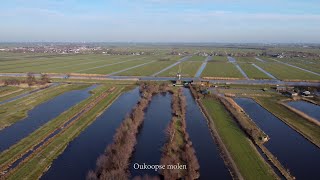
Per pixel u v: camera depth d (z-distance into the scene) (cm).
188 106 10456
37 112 9362
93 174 5206
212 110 9794
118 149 5850
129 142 6369
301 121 8862
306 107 10712
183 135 7331
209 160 6172
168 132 7294
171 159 5769
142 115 8625
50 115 9050
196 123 8538
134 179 5125
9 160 5866
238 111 9675
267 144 7094
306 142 7262
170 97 11912
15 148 6419
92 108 9850
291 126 8369
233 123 8494
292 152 6662
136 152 6438
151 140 7119
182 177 5325
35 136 7131
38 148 6469
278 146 6988
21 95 11725
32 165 5728
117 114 9356
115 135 6794
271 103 11006
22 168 5597
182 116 8875
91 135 7444
